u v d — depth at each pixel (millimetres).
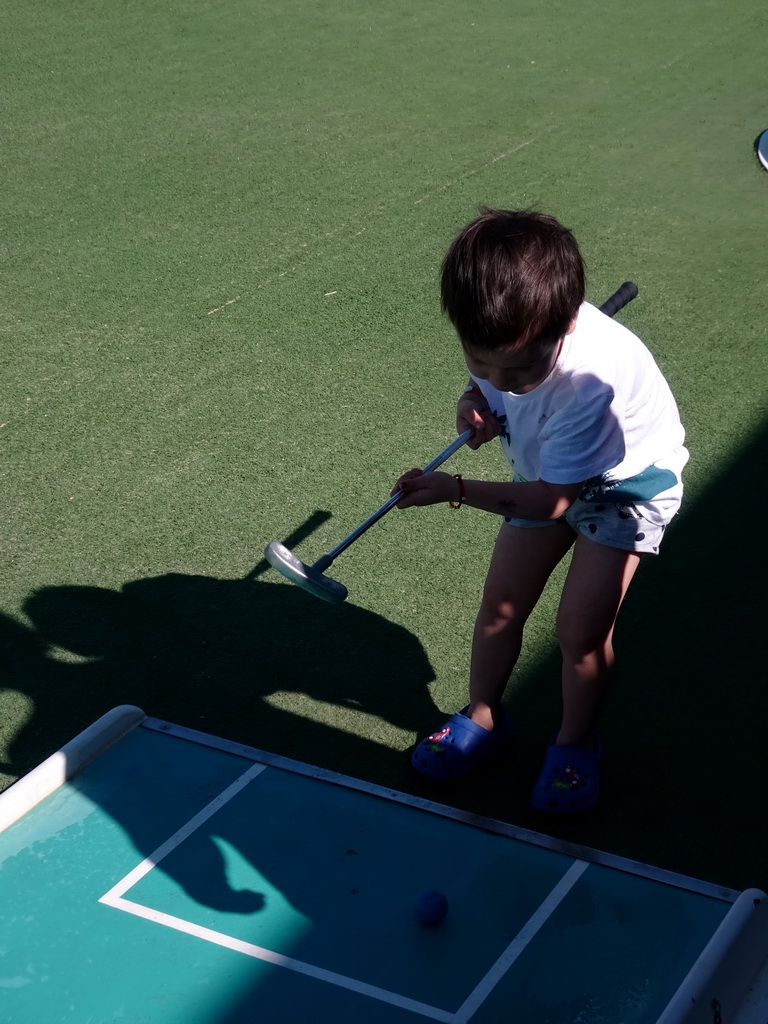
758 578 3189
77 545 3428
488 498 2125
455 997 1985
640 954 2047
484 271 1883
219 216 6000
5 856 2332
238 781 2508
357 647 2984
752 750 2596
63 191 6371
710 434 3945
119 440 3984
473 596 3172
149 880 2264
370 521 2277
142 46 9328
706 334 4688
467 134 7242
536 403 2131
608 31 9719
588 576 2273
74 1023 1977
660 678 2826
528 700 2789
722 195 6191
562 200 6152
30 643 3023
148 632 3061
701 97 7977
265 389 4305
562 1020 1931
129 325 4828
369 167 6672
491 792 2520
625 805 2455
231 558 3355
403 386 4312
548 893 2186
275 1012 1977
